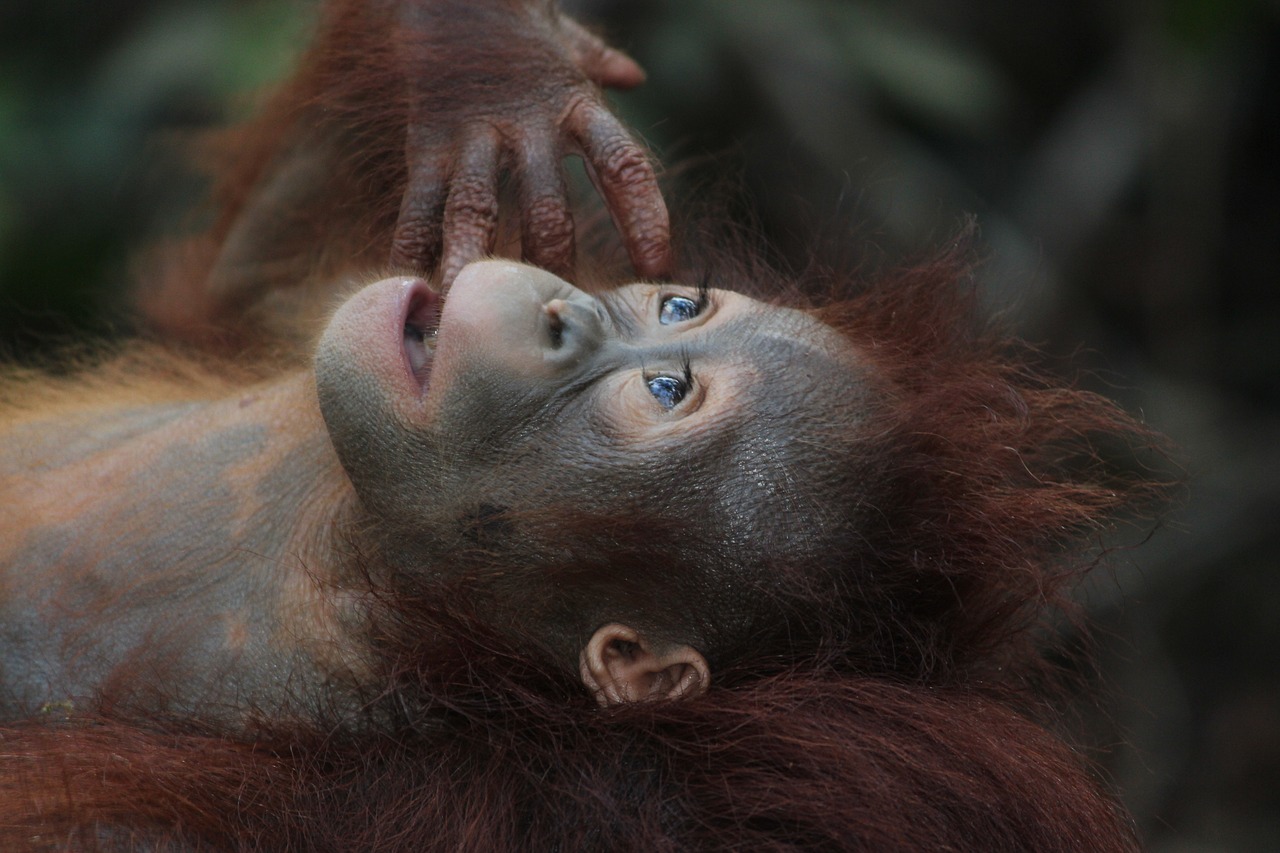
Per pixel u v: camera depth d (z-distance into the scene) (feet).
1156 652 27.73
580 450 12.35
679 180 20.67
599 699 12.63
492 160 14.25
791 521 12.48
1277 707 29.84
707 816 12.04
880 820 11.86
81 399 17.13
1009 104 32.45
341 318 12.66
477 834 12.04
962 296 15.56
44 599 13.34
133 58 26.45
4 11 31.12
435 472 12.45
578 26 16.15
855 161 27.63
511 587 12.67
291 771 12.41
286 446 13.91
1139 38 28.94
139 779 12.08
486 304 12.34
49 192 27.12
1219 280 33.19
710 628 12.65
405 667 12.72
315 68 17.69
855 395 12.98
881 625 13.03
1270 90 32.42
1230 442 30.09
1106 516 14.93
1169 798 27.48
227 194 19.75
